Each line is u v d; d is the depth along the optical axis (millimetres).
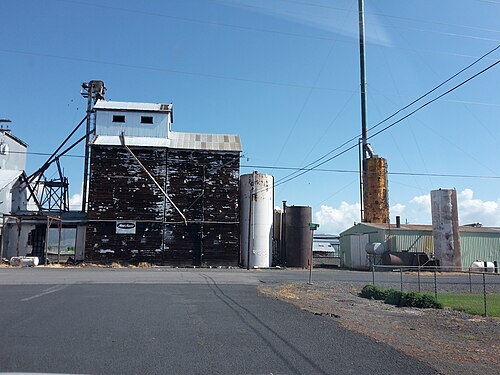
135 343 8984
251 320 12180
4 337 9242
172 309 13820
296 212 50281
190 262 46125
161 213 46281
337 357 8297
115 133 47750
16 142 53406
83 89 50844
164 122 48562
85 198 50250
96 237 45125
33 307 13609
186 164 47438
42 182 51125
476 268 41156
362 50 49156
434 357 8656
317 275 34250
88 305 14242
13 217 41781
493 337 11141
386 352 8828
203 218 46906
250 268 45875
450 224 44781
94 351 8242
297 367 7535
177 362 7645
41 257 46312
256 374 7078
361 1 40750
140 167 46500
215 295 18234
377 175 52094
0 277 25422
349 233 52312
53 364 7285
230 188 47812
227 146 48719
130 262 45219
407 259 43406
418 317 14453
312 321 12422
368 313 15016
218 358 7992
